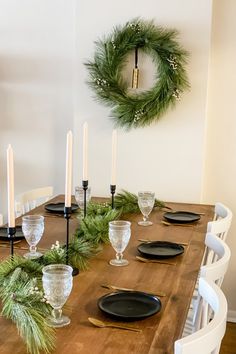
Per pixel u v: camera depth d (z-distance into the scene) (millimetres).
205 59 3066
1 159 3791
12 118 3713
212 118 3273
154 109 3105
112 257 1996
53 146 3670
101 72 3170
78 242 1897
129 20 3129
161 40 3059
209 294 1401
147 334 1309
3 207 3861
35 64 3600
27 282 1424
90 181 3361
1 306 1441
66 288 1347
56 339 1271
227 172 3307
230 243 3354
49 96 3617
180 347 1051
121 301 1514
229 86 3221
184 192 3223
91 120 3297
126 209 2736
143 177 3268
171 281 1731
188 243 2219
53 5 3498
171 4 3061
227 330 3229
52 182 3719
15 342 1248
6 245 2143
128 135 3244
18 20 3580
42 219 1958
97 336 1293
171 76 3051
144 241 2238
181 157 3191
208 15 3027
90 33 3203
